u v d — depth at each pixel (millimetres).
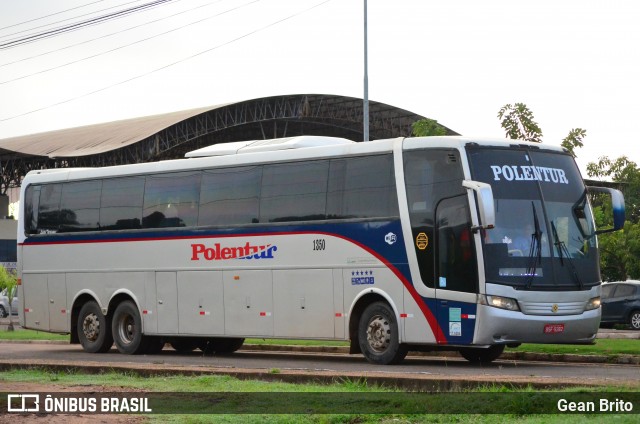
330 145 21141
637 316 36156
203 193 23203
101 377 16297
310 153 21312
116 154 73688
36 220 26734
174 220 23703
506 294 18344
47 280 26328
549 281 18750
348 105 77312
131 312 24469
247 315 22078
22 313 26828
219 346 25688
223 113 74062
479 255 18391
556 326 18672
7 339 33000
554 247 18984
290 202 21500
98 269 25203
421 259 19188
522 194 19047
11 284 53344
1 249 83188
